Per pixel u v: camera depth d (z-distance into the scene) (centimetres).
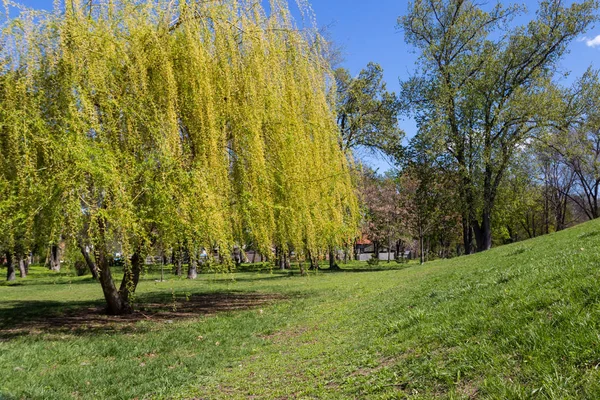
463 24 2758
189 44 846
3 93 748
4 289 2230
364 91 2892
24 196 726
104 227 776
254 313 1129
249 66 943
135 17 841
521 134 2562
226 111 909
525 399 282
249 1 975
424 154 2814
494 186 2717
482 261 1312
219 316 1101
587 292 395
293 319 988
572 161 3628
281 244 1085
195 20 876
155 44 837
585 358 299
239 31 955
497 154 2558
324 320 918
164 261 987
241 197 942
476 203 2625
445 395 334
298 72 1058
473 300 557
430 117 2728
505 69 2648
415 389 363
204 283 2256
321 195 1086
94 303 1459
